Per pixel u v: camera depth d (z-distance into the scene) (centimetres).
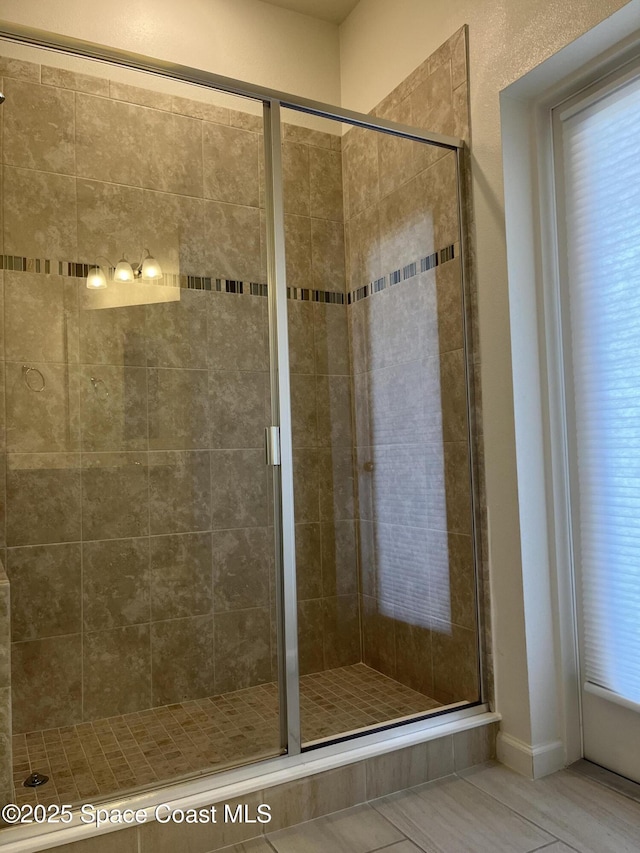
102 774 172
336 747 191
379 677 205
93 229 198
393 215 222
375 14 280
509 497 210
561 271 214
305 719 191
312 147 212
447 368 226
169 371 202
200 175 204
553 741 206
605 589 201
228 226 204
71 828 155
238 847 168
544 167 216
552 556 211
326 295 211
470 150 226
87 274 198
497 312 214
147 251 203
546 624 209
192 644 194
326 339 210
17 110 190
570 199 211
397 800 190
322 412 208
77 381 195
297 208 208
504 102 213
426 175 225
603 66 194
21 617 184
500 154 212
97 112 199
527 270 214
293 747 186
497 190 213
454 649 217
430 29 246
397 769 195
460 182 228
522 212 214
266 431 199
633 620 192
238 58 283
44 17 245
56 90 194
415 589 215
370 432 214
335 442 208
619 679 197
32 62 188
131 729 190
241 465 200
